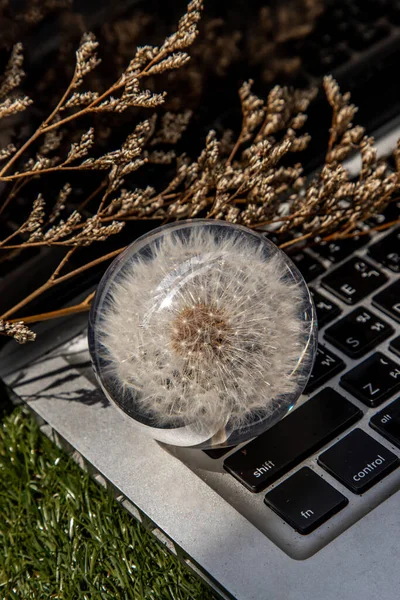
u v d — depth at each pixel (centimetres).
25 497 36
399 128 44
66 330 39
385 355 36
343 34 42
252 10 40
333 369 36
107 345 32
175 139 39
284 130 42
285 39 41
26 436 38
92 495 36
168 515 33
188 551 32
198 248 32
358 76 43
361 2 42
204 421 32
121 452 35
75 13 37
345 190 37
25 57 37
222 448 34
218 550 32
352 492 33
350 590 31
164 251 32
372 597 31
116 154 34
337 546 32
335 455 34
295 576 31
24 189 38
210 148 36
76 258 39
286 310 32
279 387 32
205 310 31
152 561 34
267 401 32
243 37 40
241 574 32
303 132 43
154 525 34
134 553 34
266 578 31
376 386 35
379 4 43
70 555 34
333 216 38
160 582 34
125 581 34
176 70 39
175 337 31
